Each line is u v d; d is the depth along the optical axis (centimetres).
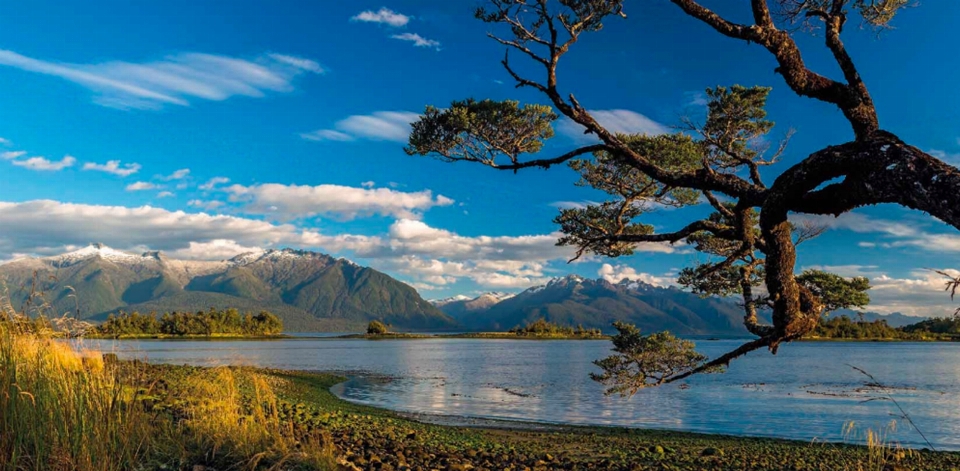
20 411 636
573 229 1095
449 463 1184
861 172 393
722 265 662
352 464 876
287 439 833
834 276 782
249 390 1504
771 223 484
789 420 2831
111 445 666
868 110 477
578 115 641
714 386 4488
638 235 733
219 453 739
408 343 18325
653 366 1336
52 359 708
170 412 919
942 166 336
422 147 863
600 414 2992
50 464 601
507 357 9381
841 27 523
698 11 532
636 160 621
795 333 525
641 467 1473
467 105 856
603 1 652
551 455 1577
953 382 4866
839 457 1753
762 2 518
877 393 3981
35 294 730
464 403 3384
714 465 1566
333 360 7975
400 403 3334
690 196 1004
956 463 1673
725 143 1002
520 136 847
